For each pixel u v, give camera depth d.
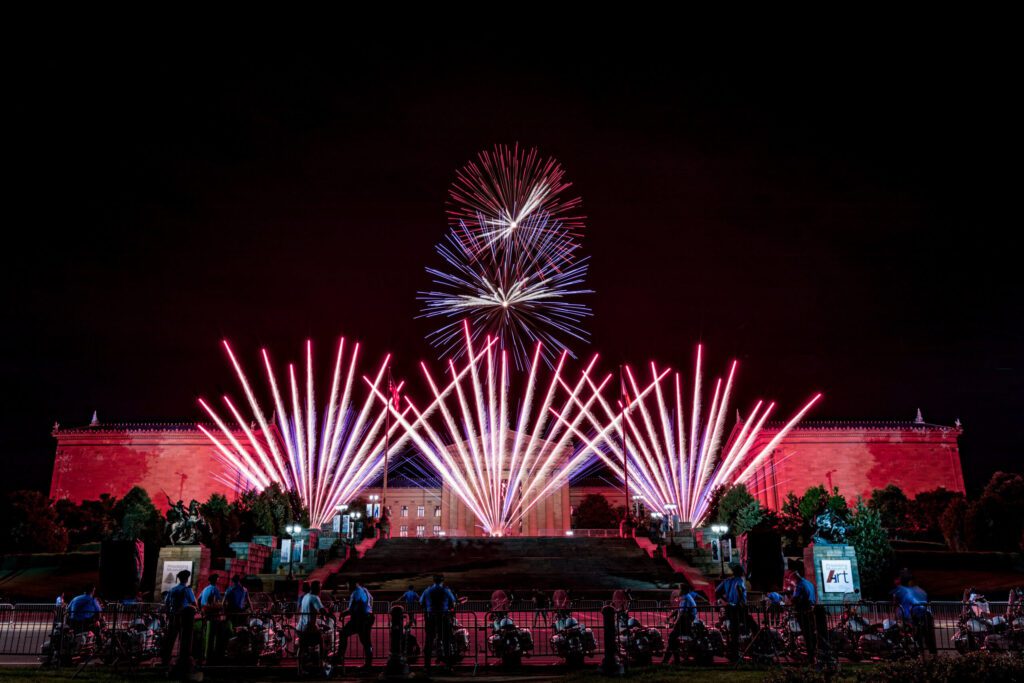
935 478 84.81
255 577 36.84
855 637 18.47
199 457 84.75
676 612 19.30
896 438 85.69
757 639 17.84
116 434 85.38
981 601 20.62
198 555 32.69
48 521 55.50
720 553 39.75
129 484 84.38
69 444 85.81
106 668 17.55
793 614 18.69
